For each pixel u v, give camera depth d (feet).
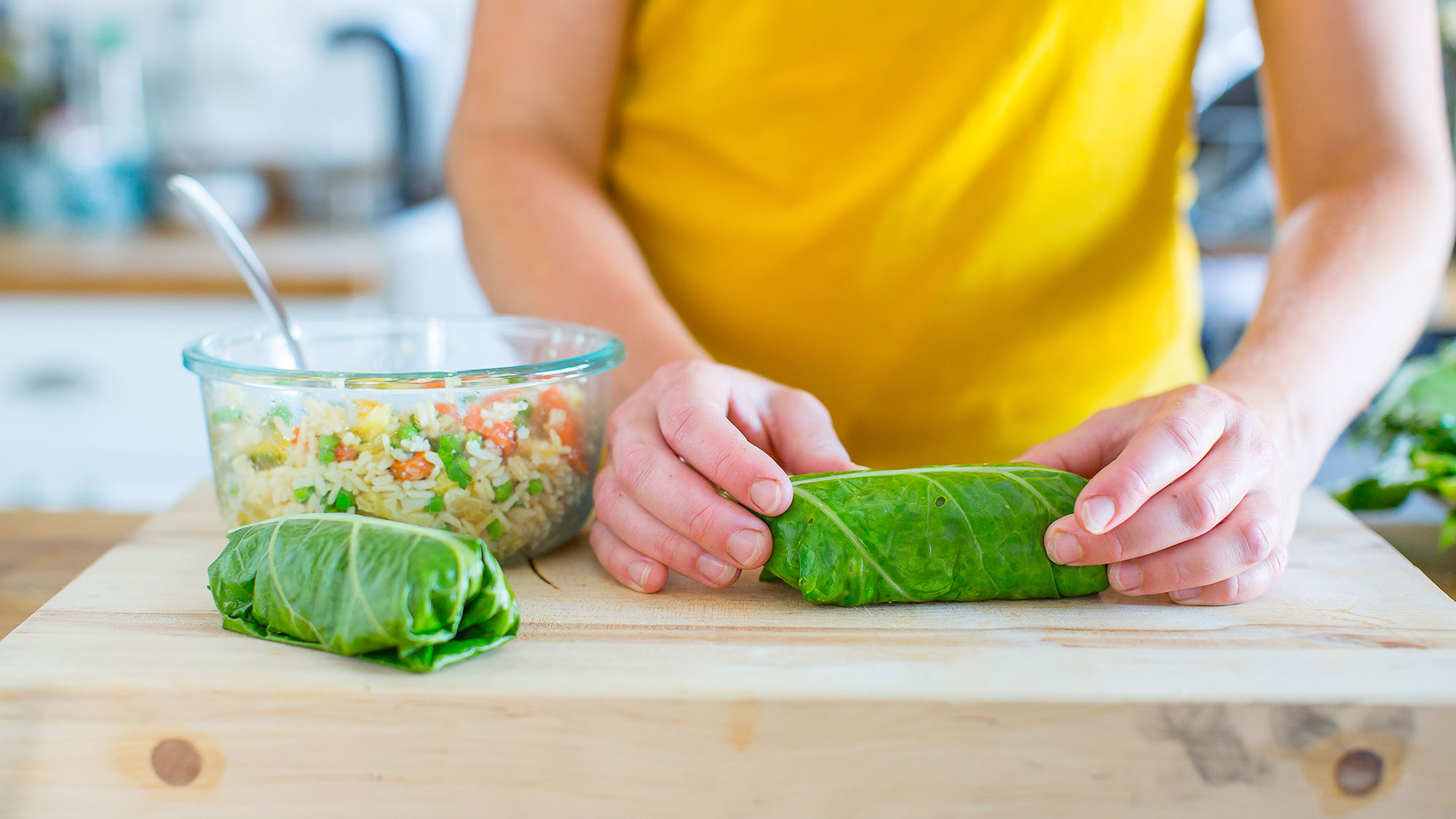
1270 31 3.66
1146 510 2.43
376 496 2.64
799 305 3.90
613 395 3.20
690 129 3.91
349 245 8.23
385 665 2.21
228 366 2.64
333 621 2.21
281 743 2.12
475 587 2.23
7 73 9.25
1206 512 2.42
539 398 2.79
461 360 3.34
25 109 9.32
